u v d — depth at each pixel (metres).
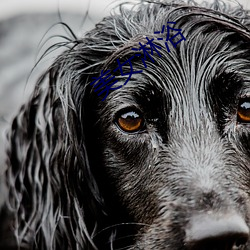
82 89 4.02
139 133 3.79
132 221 3.85
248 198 3.59
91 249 4.02
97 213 4.05
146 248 3.71
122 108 3.81
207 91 3.79
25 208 4.34
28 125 4.28
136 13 4.20
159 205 3.65
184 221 3.45
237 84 3.79
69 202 4.06
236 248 3.33
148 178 3.74
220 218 3.26
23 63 5.93
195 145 3.67
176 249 3.50
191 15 4.00
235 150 3.69
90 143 4.03
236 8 4.36
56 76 4.12
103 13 5.38
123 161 3.84
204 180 3.49
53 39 5.52
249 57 3.89
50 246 4.17
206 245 3.23
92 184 4.04
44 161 4.18
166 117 3.78
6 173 4.55
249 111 3.76
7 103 5.52
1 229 4.92
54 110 4.14
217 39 3.93
